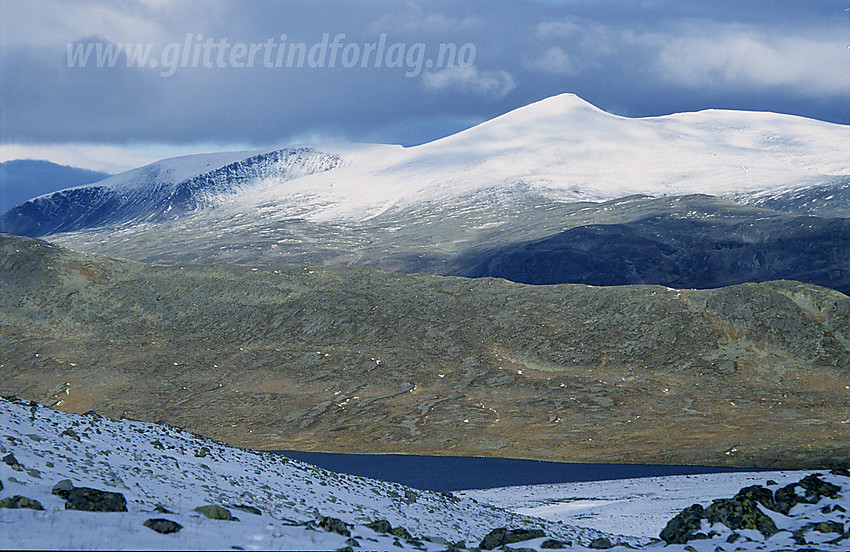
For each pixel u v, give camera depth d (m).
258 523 22.64
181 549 16.95
